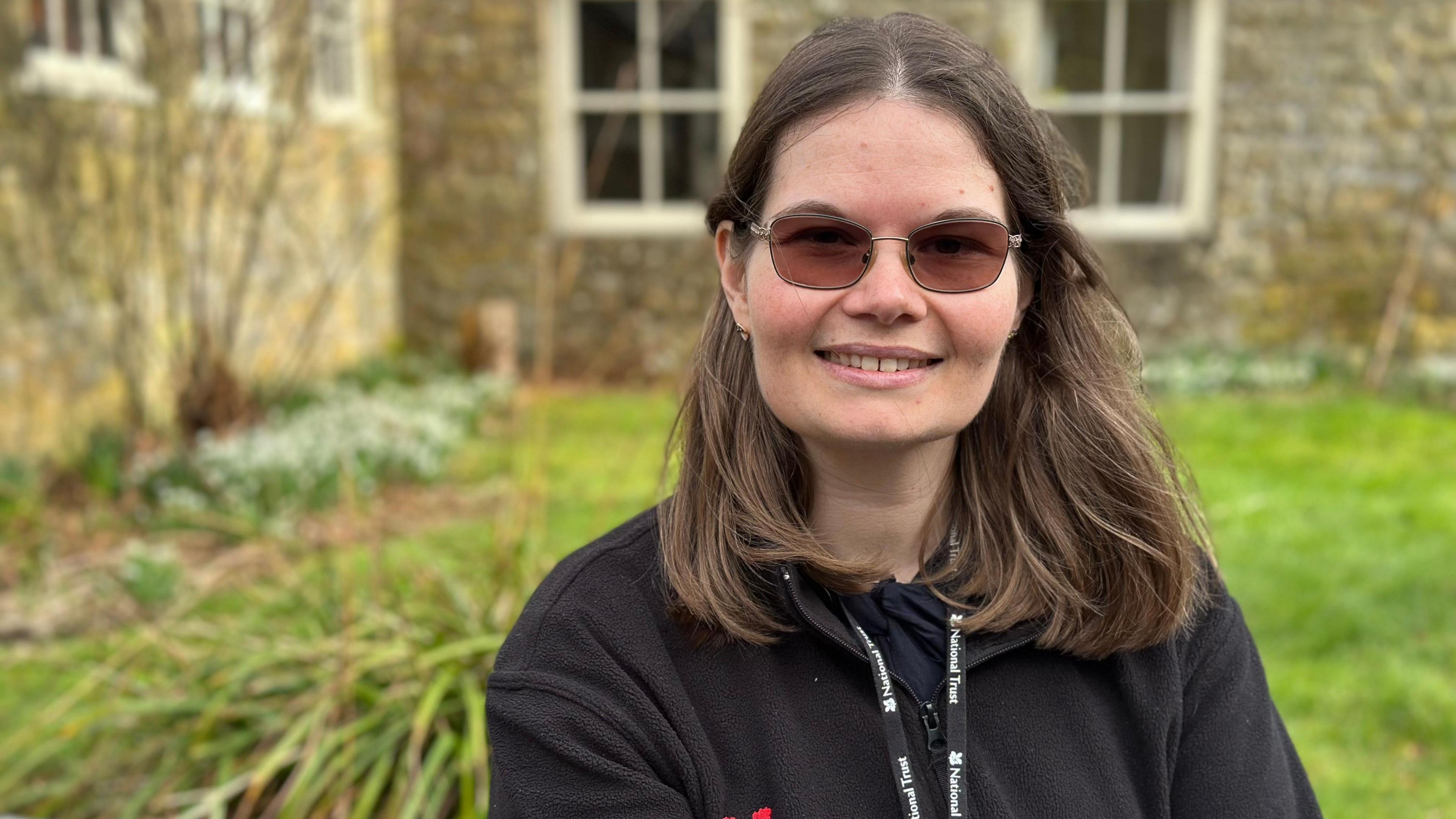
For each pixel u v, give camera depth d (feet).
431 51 28.35
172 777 9.04
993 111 4.00
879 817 3.96
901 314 3.90
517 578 9.93
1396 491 17.99
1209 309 28.63
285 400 22.33
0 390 17.25
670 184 29.48
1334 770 10.11
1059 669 4.31
